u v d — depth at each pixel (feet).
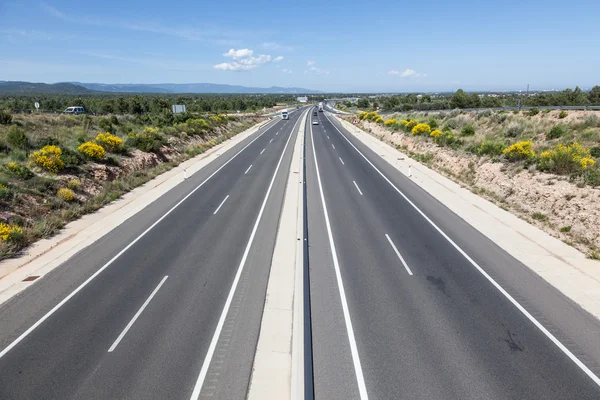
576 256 42.78
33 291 35.55
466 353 26.89
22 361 25.93
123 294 34.94
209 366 25.57
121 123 133.69
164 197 68.90
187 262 41.70
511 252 44.16
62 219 54.85
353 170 92.73
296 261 41.83
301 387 23.35
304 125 221.46
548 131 99.66
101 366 25.44
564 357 26.48
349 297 34.50
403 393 23.21
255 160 106.52
